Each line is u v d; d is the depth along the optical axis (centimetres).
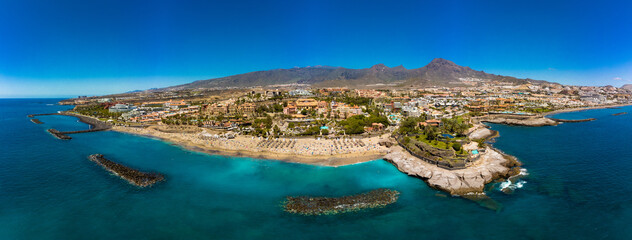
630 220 7744
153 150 16125
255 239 7294
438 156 12312
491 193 9681
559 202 8894
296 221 8106
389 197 9488
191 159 14162
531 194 9519
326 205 8975
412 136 16525
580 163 12438
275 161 13662
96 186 10531
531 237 7238
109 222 8100
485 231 7538
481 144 14062
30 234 7506
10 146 17138
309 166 12888
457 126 17900
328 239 7294
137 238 7356
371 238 7319
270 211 8669
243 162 13575
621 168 11625
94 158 13888
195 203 9212
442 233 7488
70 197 9625
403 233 7506
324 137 17800
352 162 13388
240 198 9562
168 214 8538
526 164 12538
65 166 12825
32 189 10244
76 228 7788
